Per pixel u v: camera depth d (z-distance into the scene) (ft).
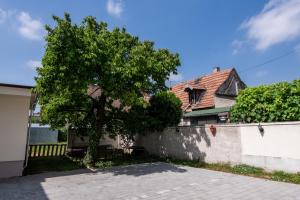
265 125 33.19
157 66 39.83
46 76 33.58
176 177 32.12
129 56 39.88
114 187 27.20
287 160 30.45
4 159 32.60
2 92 30.17
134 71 35.96
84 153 54.44
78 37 34.94
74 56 33.50
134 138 61.62
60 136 106.83
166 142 51.13
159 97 52.60
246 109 36.94
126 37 43.73
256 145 34.09
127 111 50.21
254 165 34.14
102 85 37.45
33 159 50.72
